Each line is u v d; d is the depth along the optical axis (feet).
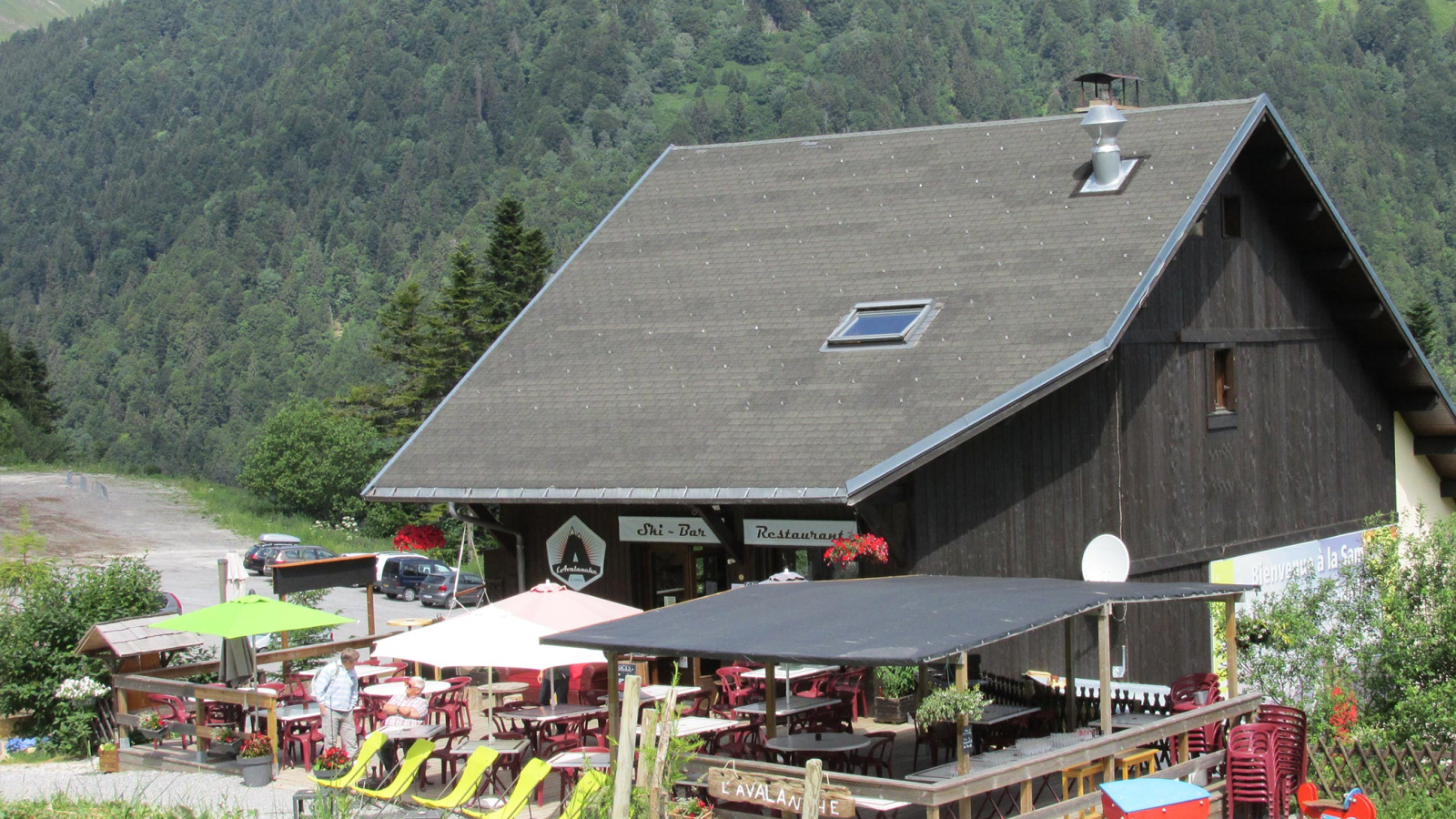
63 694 67.31
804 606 49.03
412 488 70.54
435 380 220.23
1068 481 65.16
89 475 277.03
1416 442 91.15
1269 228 77.97
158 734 64.08
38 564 81.00
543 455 69.10
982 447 63.87
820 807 41.98
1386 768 53.26
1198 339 71.67
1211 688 57.26
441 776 57.41
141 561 79.61
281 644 77.56
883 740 54.75
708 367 71.10
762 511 65.62
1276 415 77.66
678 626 47.29
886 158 82.53
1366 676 62.80
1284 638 62.49
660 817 42.11
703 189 86.33
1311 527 79.77
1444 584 63.00
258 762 58.39
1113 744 46.98
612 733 47.91
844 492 58.23
